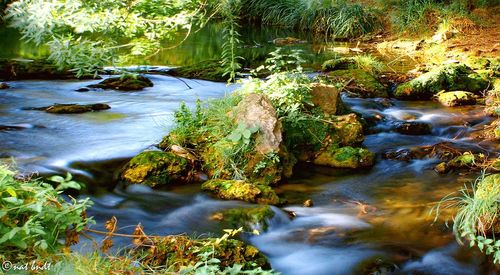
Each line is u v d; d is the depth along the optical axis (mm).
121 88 9516
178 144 6336
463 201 5141
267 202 5371
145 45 6324
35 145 6477
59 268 3238
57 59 5457
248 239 4734
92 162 6070
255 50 13406
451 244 4629
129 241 4391
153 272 3580
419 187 5855
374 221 5062
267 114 6195
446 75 9242
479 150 6750
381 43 14070
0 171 3561
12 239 3213
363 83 9234
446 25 13781
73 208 3557
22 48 12117
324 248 4586
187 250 3977
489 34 13336
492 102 8523
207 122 6531
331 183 6016
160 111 8086
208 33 15578
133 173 5680
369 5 16219
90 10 5574
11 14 5277
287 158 6203
